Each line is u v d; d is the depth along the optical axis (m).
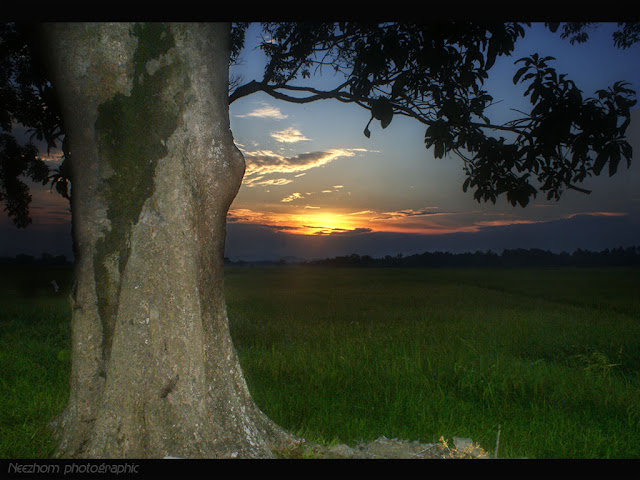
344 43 8.27
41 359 7.62
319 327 11.87
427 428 5.10
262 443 4.01
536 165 6.53
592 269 60.50
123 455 3.66
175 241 3.88
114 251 3.91
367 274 47.72
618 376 7.69
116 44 3.90
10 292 18.69
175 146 3.94
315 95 8.13
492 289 27.67
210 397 3.90
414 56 6.24
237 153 4.23
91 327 3.93
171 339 3.79
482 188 7.19
